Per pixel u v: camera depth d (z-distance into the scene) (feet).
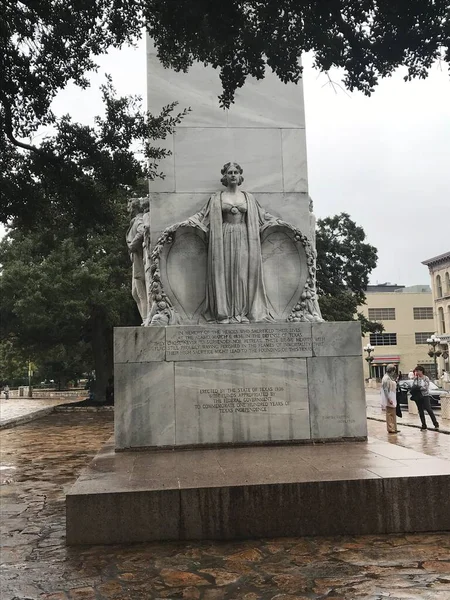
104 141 23.20
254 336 26.04
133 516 16.78
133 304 87.76
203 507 16.92
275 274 28.27
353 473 18.17
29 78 21.65
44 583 13.88
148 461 21.99
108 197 26.66
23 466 34.94
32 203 24.38
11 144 23.65
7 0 19.61
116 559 15.38
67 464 35.58
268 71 30.27
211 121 29.63
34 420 73.26
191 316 27.37
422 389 48.16
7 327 89.35
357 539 16.67
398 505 17.29
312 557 15.20
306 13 16.98
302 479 17.54
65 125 23.03
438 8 16.38
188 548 16.11
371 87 17.90
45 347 96.43
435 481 17.46
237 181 28.22
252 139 29.76
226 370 25.73
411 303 218.59
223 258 27.22
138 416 25.17
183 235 27.84
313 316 27.55
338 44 17.42
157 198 28.84
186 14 17.43
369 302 216.74
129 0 19.48
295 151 29.94
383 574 13.92
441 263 198.49
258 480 17.61
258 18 17.52
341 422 25.91
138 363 25.48
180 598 12.79
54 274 84.28
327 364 26.14
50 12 20.13
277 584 13.44
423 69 17.52
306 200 29.66
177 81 29.76
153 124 23.95
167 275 27.55
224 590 13.16
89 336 100.37
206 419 25.40
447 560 14.82
